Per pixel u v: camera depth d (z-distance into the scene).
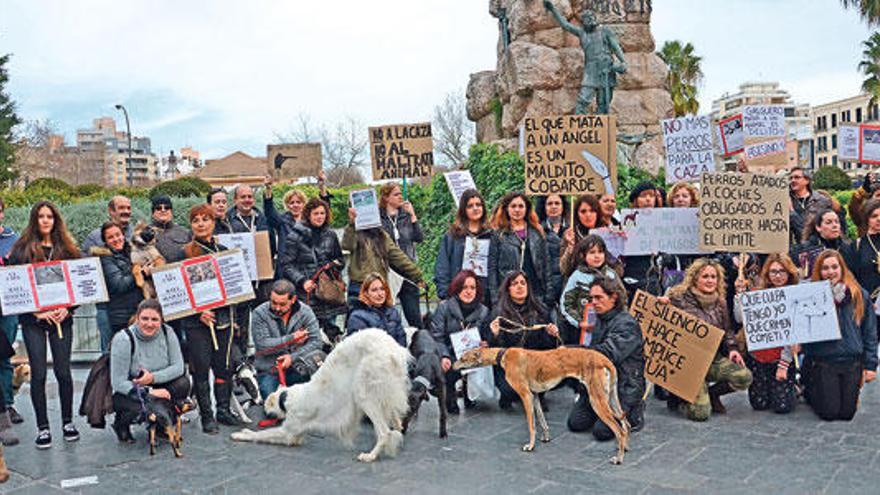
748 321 6.60
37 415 6.32
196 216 6.80
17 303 6.17
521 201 7.57
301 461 5.82
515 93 16.53
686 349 6.61
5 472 5.48
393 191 8.58
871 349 6.48
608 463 5.55
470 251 7.78
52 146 71.38
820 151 87.00
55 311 6.32
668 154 9.30
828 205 8.70
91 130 132.12
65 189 22.84
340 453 5.99
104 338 8.07
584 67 15.67
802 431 6.20
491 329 6.86
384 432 5.79
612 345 6.16
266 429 6.59
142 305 6.16
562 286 7.55
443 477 5.35
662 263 7.93
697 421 6.58
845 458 5.49
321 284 7.71
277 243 8.67
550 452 5.86
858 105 80.00
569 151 8.33
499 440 6.22
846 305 6.46
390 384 5.82
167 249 7.35
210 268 6.55
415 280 8.20
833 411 6.43
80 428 6.93
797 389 7.03
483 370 7.08
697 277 6.80
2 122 46.47
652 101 16.83
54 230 6.55
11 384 7.12
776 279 6.72
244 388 7.43
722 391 6.79
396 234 8.59
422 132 9.62
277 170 8.97
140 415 6.11
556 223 8.36
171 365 6.34
